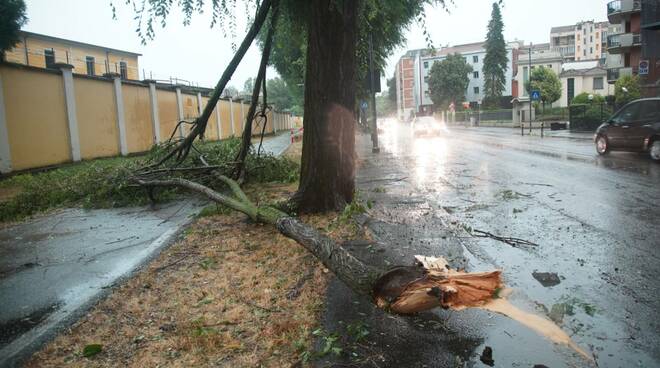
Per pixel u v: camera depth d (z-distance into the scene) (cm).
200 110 3231
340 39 701
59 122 1816
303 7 755
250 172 1109
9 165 1569
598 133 1502
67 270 525
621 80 3369
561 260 482
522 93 7119
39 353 329
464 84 8150
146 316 382
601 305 370
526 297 387
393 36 1739
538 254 504
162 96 2681
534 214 691
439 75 8162
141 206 935
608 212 684
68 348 335
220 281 454
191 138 1019
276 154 2053
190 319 370
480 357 300
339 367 294
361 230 616
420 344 318
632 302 374
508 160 1446
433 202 807
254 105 965
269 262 504
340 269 381
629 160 1328
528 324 309
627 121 1384
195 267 503
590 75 6275
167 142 1159
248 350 317
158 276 480
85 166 1544
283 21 847
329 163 722
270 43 877
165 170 966
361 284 353
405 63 11875
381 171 1288
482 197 841
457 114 7269
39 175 1427
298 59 1875
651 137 1287
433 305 313
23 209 902
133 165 1066
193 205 913
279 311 378
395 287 328
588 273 442
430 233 599
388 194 902
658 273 435
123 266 524
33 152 1681
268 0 802
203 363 304
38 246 643
